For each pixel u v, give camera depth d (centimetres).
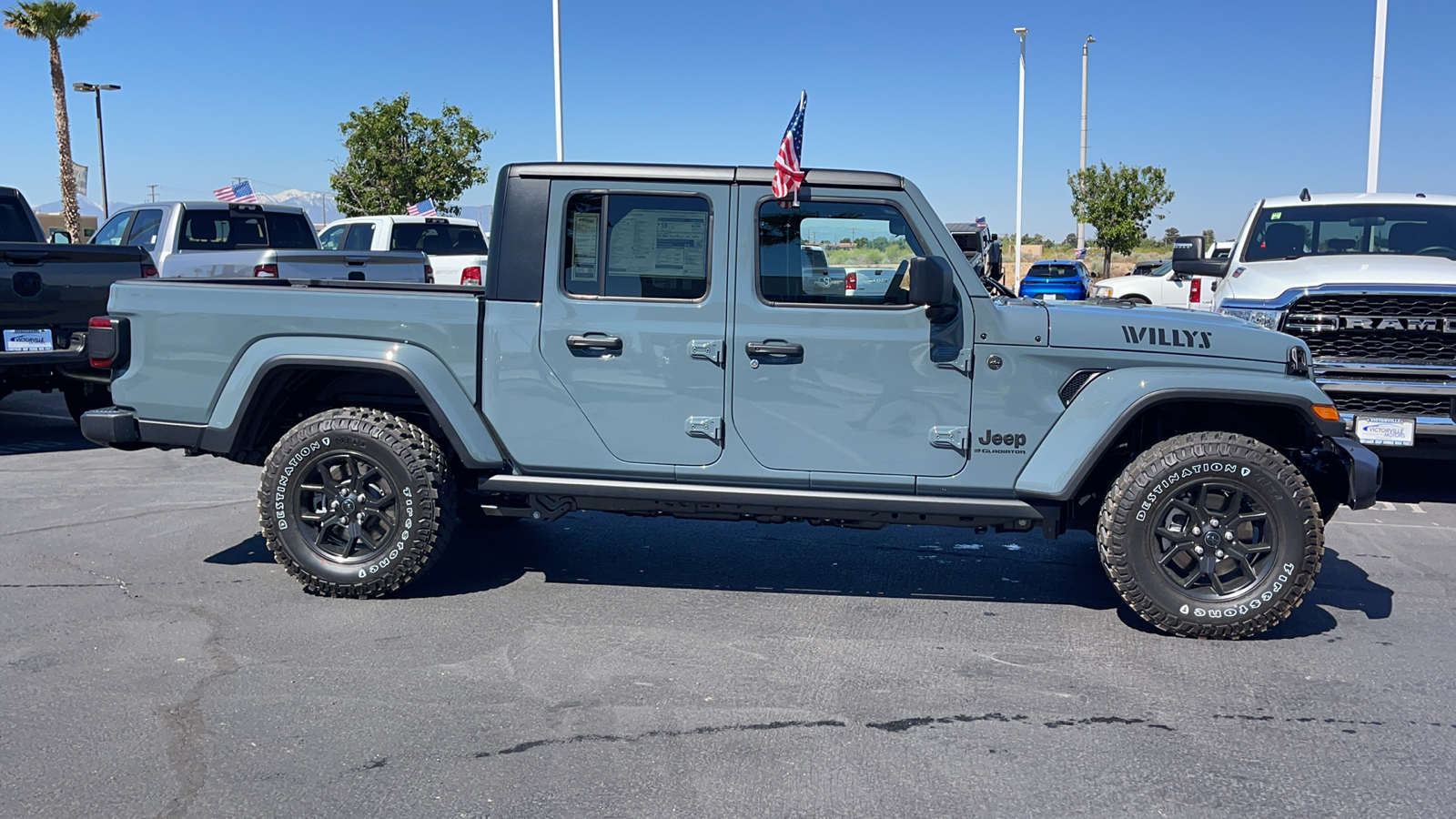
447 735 368
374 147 2678
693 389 483
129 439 521
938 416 474
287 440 498
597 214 487
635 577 557
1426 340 724
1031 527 487
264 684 409
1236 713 393
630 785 335
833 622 492
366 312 498
